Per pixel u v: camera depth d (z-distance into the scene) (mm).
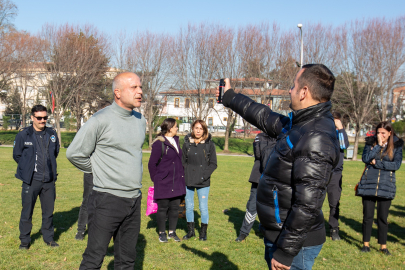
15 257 4426
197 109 35219
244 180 12602
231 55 32562
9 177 11031
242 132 46125
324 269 4480
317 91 2254
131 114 3318
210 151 5578
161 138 5305
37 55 32750
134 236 3305
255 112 2869
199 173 5504
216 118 58406
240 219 6996
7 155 18812
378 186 5086
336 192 5855
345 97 30469
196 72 33688
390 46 28672
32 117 4770
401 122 37125
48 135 4898
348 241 5785
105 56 35656
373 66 29250
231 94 3076
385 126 5062
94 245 3061
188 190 5656
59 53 32688
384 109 29812
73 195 8656
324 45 31078
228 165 18109
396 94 33906
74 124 46906
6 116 47281
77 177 11727
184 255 4836
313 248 2330
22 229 4723
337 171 5832
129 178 3145
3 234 5336
